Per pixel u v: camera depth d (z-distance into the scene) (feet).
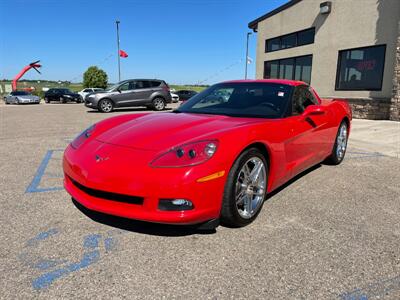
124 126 10.37
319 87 44.75
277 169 10.34
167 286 6.66
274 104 11.58
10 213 10.00
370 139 24.63
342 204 11.10
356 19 38.78
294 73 49.90
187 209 7.85
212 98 12.84
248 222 9.39
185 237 8.62
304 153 12.28
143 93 51.52
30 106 75.82
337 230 9.16
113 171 8.09
